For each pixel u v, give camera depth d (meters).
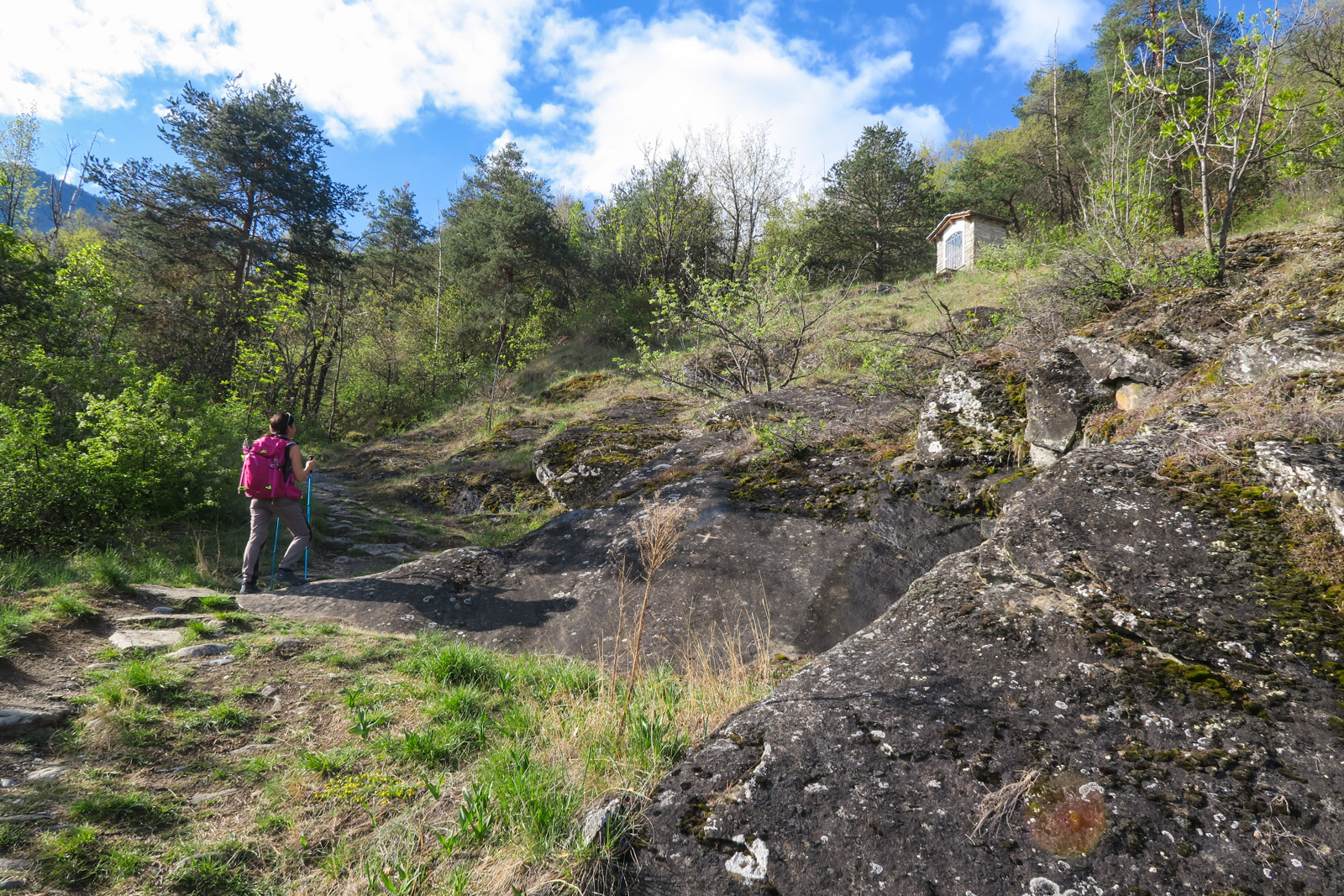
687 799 2.06
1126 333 5.03
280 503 6.16
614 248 28.41
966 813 1.86
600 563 5.67
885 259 28.66
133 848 2.34
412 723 3.38
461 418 17.78
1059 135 24.22
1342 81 8.83
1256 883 1.58
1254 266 5.59
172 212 19.08
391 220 35.84
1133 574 2.65
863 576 4.91
